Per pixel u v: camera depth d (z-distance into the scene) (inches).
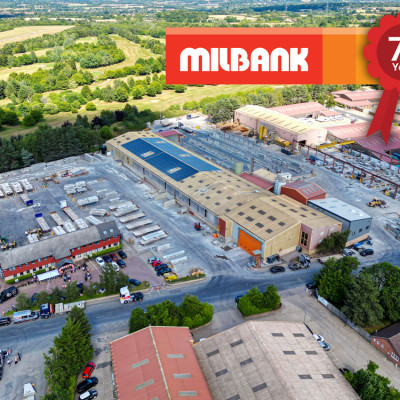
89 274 4050.2
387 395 2613.2
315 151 7495.1
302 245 4429.1
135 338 2933.1
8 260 3983.8
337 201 5039.4
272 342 2854.3
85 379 2913.4
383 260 4335.6
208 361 2800.2
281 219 4439.0
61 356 2910.9
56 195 5831.7
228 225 4552.2
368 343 3280.0
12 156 6643.7
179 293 3838.6
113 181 6245.1
